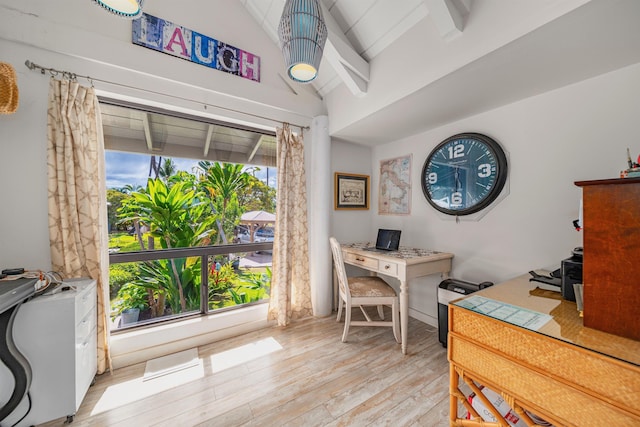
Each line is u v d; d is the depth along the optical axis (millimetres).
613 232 707
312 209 2520
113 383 1510
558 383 689
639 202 656
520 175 1699
